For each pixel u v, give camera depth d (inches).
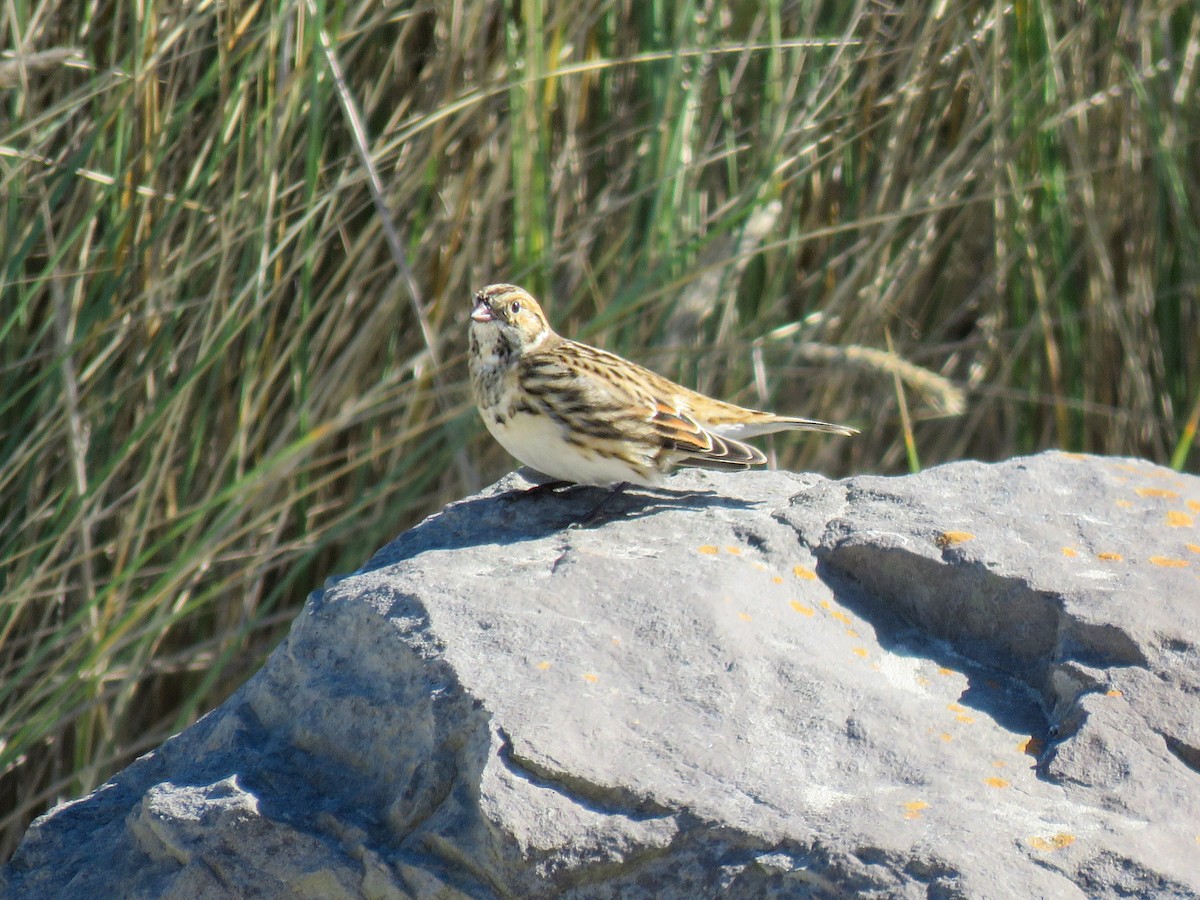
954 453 508.7
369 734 237.8
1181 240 489.7
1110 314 492.1
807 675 237.0
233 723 255.0
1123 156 493.4
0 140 319.3
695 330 438.9
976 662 255.9
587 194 441.7
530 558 272.4
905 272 468.4
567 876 206.5
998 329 498.3
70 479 347.3
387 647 244.1
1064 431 490.9
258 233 352.2
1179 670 234.7
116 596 350.3
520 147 393.1
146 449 369.1
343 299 378.0
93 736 398.6
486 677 229.6
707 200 449.1
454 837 214.4
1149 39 488.7
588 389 303.9
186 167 370.9
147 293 334.0
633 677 233.6
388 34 405.7
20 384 363.9
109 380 370.6
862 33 448.1
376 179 341.4
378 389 327.3
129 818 246.8
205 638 414.3
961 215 466.3
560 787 213.0
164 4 357.7
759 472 336.2
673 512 296.5
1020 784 216.4
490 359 316.8
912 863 195.3
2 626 360.2
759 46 398.6
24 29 354.0
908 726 227.8
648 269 396.2
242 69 343.6
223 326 339.6
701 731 222.8
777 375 442.3
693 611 248.8
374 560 289.3
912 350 490.9
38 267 369.1
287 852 226.8
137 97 344.5
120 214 350.6
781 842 202.2
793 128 391.9
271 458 313.9
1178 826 206.4
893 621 264.7
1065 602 249.8
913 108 440.5
